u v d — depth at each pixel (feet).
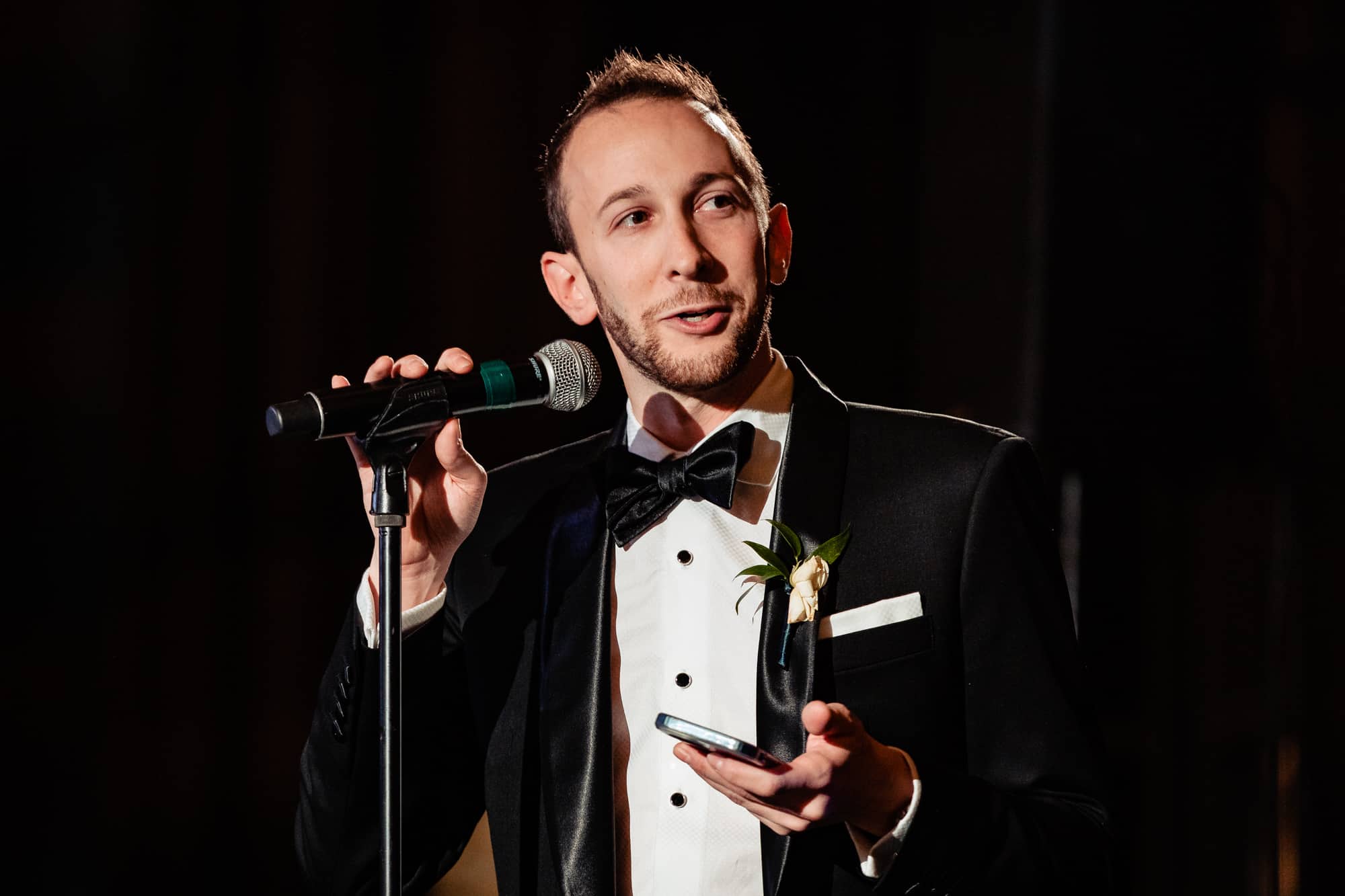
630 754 10.75
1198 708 25.54
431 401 9.93
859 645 10.30
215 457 24.21
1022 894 9.16
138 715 23.61
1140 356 24.12
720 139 11.12
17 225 23.34
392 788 9.30
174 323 23.97
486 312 25.34
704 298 10.71
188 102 23.93
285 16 24.44
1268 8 26.21
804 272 26.07
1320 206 26.84
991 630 10.27
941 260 24.72
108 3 23.47
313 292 24.62
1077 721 10.08
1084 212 23.82
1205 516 25.16
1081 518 24.16
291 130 24.47
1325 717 25.54
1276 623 25.36
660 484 11.02
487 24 25.49
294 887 23.95
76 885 23.03
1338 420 25.62
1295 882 25.59
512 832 10.93
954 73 24.86
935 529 10.57
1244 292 24.84
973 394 24.29
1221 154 24.79
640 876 10.44
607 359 25.44
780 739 10.01
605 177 11.01
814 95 26.32
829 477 10.94
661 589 11.19
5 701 23.08
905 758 9.13
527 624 11.46
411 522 10.93
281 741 24.23
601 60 25.98
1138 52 23.84
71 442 23.57
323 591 24.66
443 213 25.22
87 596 23.50
